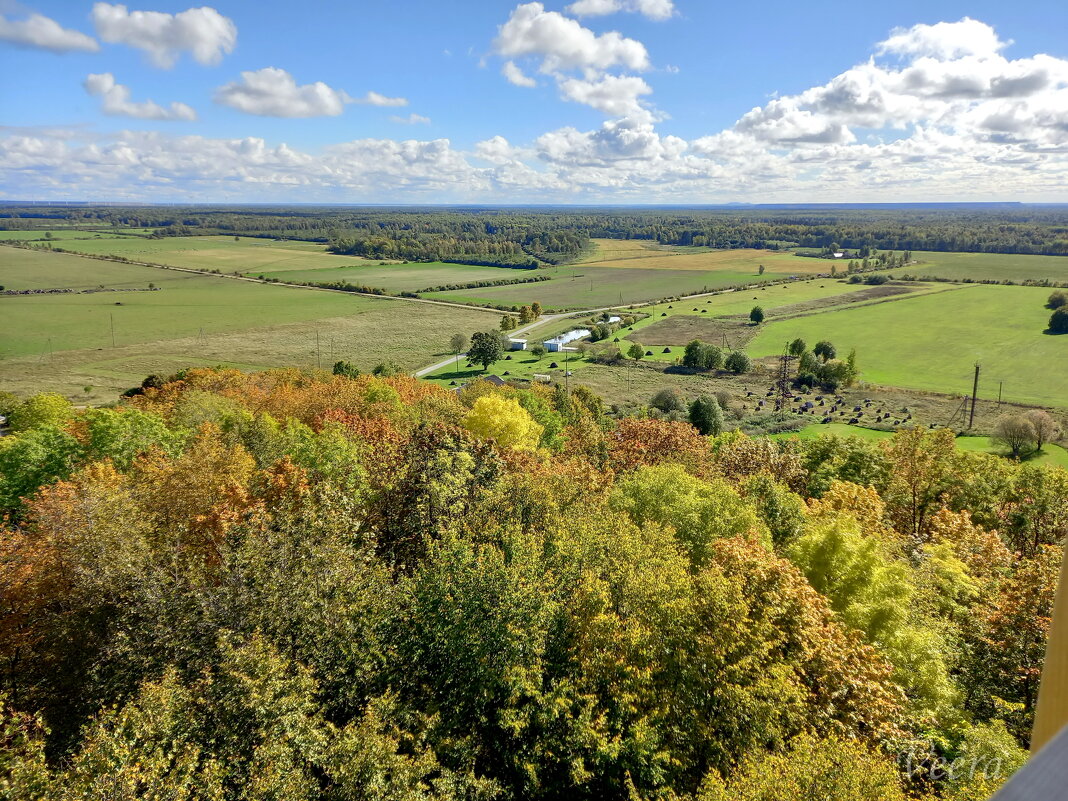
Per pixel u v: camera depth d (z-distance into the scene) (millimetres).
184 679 20641
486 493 34969
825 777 17547
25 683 22625
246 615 22172
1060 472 52938
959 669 30219
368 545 30797
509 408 59969
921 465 54031
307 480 35188
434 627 23922
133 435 46656
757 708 21250
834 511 42469
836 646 24484
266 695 18547
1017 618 28609
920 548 38719
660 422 76375
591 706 21656
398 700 22094
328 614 23047
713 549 32344
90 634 23000
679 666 23453
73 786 15719
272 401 71188
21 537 27891
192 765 16750
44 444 43781
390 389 72688
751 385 137000
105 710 18391
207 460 36406
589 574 26469
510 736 22312
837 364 133375
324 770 18656
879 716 23375
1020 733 25984
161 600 22266
